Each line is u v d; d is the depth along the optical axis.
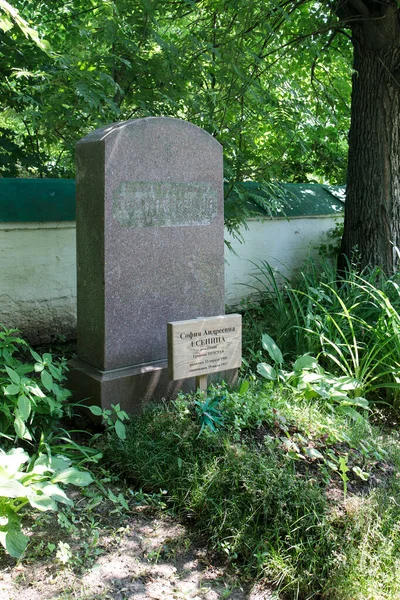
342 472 3.15
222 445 3.25
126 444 3.44
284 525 2.83
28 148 6.28
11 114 5.78
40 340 5.25
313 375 4.20
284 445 3.31
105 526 2.93
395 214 6.28
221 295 4.41
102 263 3.72
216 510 2.94
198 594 2.57
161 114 5.50
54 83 4.82
